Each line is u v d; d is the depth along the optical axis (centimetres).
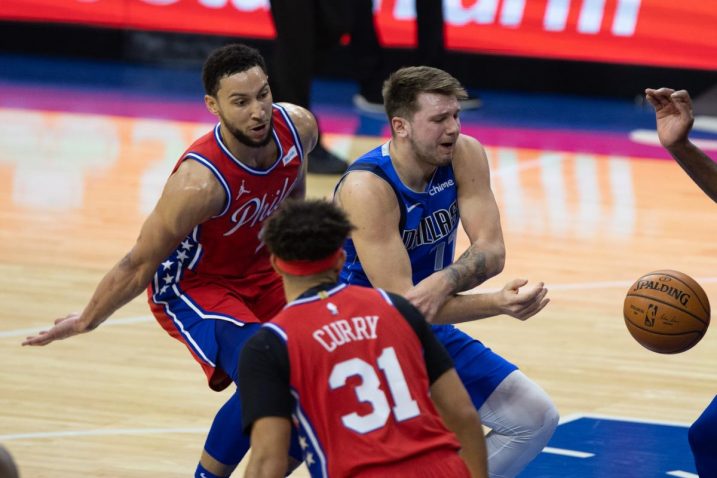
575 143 3684
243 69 1275
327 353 940
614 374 1839
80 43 4841
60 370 1825
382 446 920
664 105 1265
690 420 1656
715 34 4175
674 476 1462
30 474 1449
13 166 3159
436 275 1251
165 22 4731
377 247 1241
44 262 2367
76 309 2100
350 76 4572
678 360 1911
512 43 4428
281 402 929
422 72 1229
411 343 971
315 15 3100
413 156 1249
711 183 1263
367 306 975
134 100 4156
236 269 1399
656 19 4269
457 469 939
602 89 4388
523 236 2638
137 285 1322
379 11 4347
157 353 1920
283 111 1383
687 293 1278
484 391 1295
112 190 2950
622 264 2441
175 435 1592
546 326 2062
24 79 4431
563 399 1727
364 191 1241
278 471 921
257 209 1350
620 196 3038
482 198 1317
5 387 1745
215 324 1345
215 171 1300
